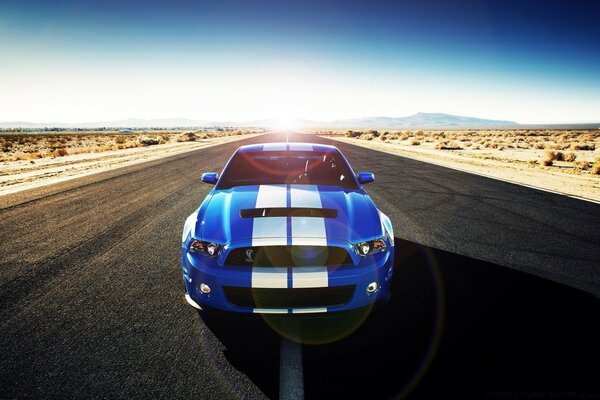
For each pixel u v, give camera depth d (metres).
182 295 2.90
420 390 1.85
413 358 2.12
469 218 5.40
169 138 39.50
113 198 6.62
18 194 7.00
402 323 2.50
